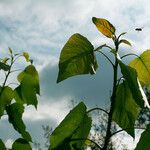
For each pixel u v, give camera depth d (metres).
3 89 1.37
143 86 1.12
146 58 1.08
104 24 1.09
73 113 1.00
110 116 0.98
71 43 1.03
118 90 1.02
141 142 0.93
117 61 0.98
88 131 1.01
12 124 1.32
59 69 1.03
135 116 0.99
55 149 0.99
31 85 1.36
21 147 1.23
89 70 1.04
